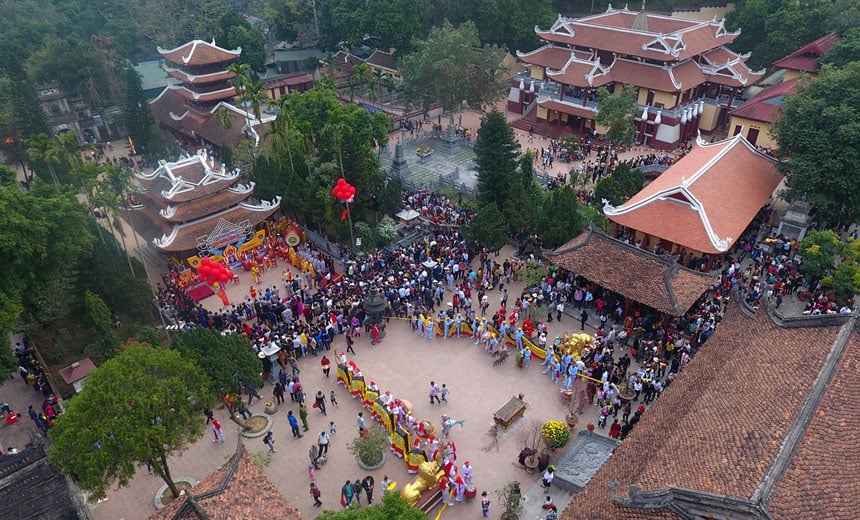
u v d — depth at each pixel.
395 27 92.69
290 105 68.69
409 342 41.66
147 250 57.31
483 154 55.28
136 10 111.44
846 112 46.28
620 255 42.12
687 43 75.62
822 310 39.28
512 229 53.12
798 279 44.19
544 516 28.59
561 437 30.97
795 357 23.30
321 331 40.28
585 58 82.31
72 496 27.58
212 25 100.94
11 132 68.50
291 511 23.19
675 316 38.03
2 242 34.03
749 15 89.44
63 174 62.84
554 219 48.12
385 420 33.41
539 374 38.31
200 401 28.12
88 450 24.62
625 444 25.11
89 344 39.97
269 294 44.69
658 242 49.88
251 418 35.03
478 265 50.19
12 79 67.75
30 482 27.92
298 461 32.12
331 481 30.86
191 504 21.25
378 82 91.31
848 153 46.38
